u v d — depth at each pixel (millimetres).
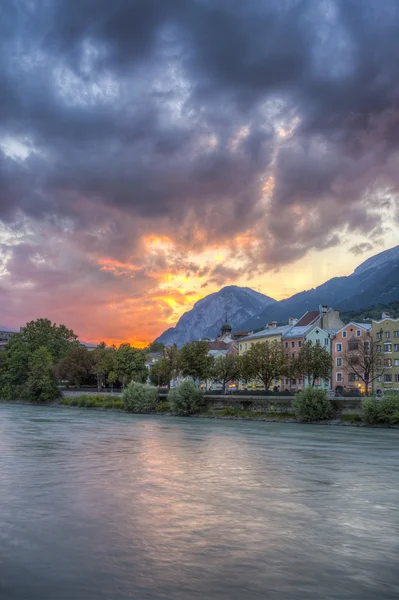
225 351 197125
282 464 40906
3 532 22141
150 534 21984
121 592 16078
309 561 18875
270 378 119625
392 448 51719
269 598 15719
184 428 76250
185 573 17641
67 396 159375
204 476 35438
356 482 33500
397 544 20891
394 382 124500
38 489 30859
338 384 135875
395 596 15961
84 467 39250
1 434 66250
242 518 24516
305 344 124062
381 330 127938
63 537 21500
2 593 15984
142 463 41281
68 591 16156
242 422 88875
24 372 177750
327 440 59406
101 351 178750
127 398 118312
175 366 140250
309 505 27156
